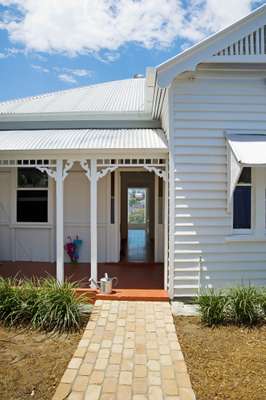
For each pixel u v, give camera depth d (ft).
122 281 31.60
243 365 17.42
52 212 39.37
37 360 17.93
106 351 18.88
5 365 17.39
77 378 16.07
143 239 63.05
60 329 21.75
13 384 15.65
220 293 24.39
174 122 27.25
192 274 27.55
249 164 24.41
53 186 39.24
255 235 27.66
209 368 17.13
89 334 21.13
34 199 39.65
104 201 39.70
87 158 28.53
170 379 16.03
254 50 26.25
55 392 14.98
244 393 14.92
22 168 39.58
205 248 27.53
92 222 28.48
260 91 27.50
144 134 32.71
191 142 27.27
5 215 39.81
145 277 33.06
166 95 29.04
